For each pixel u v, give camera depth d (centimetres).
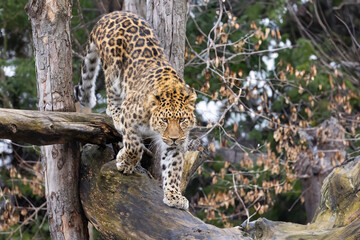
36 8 940
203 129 1542
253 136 1769
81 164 977
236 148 1770
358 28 2100
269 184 1447
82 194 949
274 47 1839
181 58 1045
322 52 1795
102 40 959
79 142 898
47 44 950
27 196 1789
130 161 865
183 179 1033
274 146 1767
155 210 845
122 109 857
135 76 901
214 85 1648
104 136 914
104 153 955
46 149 978
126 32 946
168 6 1034
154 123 808
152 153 1002
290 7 1864
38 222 1680
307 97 1750
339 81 1798
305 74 1612
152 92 806
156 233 827
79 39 1783
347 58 1936
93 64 1023
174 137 796
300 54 1775
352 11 2122
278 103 1770
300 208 1886
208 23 1720
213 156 1686
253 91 1420
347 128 1702
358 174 854
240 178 1514
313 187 1574
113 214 878
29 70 1778
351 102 1789
